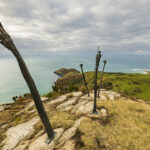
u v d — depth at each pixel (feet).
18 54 13.94
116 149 15.67
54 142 17.54
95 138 17.90
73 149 15.70
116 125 21.97
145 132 19.75
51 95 54.70
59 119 25.23
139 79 368.89
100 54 23.88
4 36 12.51
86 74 460.55
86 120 23.91
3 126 25.64
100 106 32.40
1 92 485.15
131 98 46.60
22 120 27.61
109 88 319.68
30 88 15.47
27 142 18.89
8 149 17.52
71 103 37.81
